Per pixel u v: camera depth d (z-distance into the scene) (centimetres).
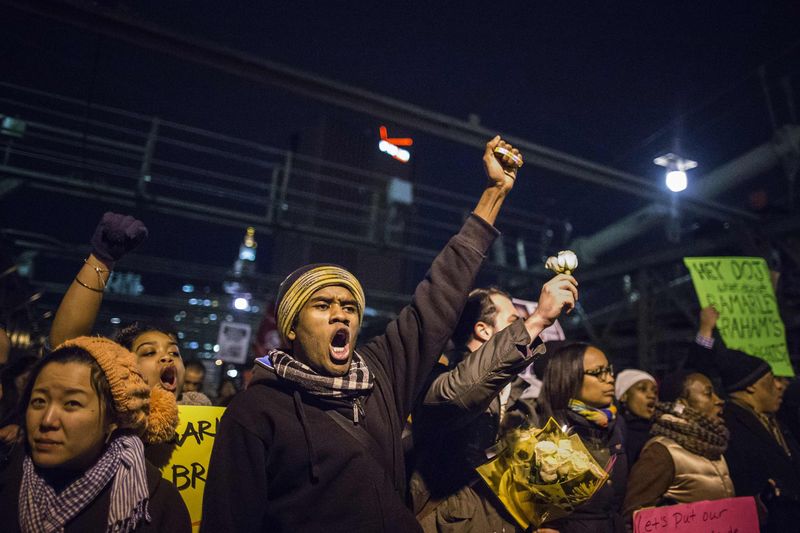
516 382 245
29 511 131
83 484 134
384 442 170
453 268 190
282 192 818
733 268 457
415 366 184
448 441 206
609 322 830
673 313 752
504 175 203
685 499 250
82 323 178
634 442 314
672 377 313
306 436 156
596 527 221
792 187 789
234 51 529
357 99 591
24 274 911
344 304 171
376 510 154
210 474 156
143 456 147
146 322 233
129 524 135
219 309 1181
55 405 133
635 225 1020
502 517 196
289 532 150
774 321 453
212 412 207
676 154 779
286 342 177
